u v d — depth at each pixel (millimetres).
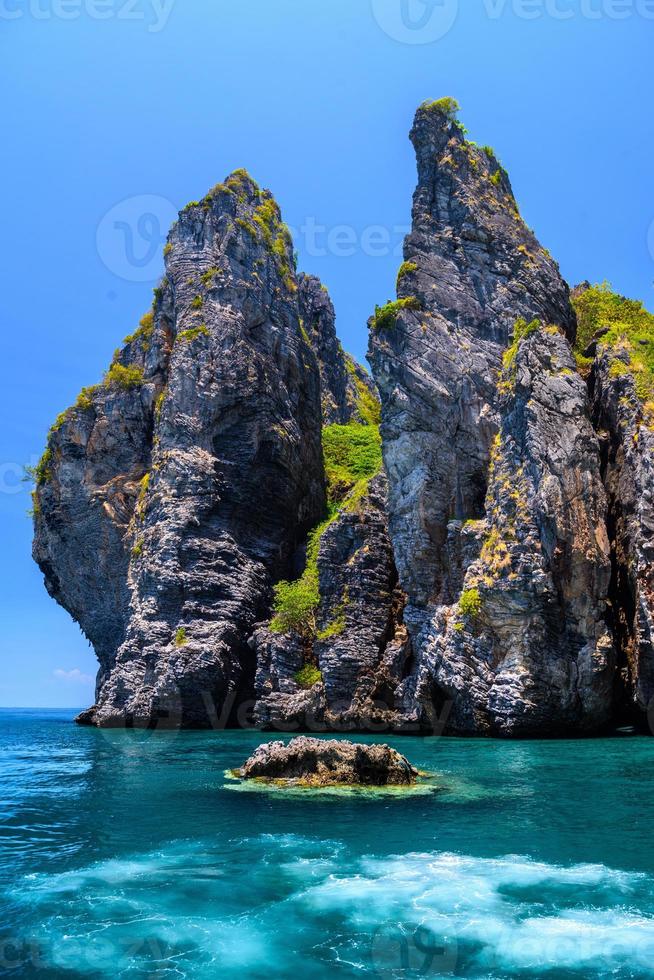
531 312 51188
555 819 17766
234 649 54531
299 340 70000
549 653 40031
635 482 41094
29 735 51375
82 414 67312
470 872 13578
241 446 60719
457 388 49438
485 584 41312
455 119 56531
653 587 38594
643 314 56156
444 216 54156
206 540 56656
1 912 11906
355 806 19656
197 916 11703
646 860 14250
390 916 11609
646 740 36750
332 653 49219
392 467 50562
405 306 51688
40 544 71750
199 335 61250
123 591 63969
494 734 39969
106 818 18719
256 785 23500
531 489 42000
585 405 44719
